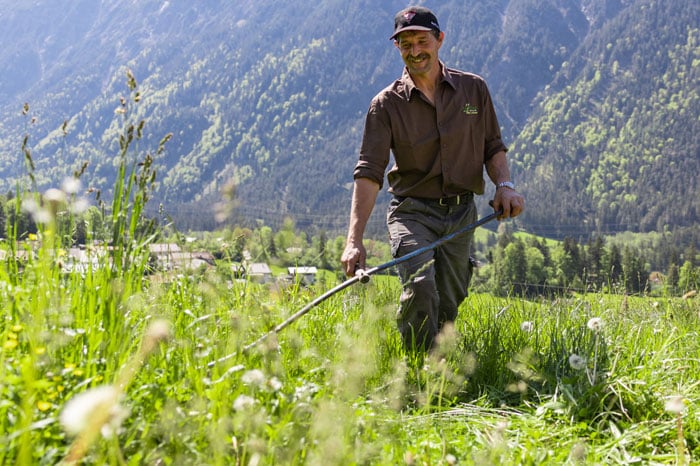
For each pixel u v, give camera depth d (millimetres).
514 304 5684
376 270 4059
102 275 2881
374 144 4738
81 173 2697
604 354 4168
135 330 2961
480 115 4844
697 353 4703
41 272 2637
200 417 2299
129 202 2914
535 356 4363
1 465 1889
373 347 3812
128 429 2154
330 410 2455
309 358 3404
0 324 2826
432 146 4727
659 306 5754
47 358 2318
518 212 4750
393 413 3238
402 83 4812
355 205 4684
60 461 1905
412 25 4566
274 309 3697
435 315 4484
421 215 4723
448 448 2826
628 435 3297
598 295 6016
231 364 2742
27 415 1781
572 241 71000
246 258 3551
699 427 3434
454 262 4836
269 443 2240
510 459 2719
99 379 2350
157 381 2645
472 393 4055
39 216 2299
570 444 3111
